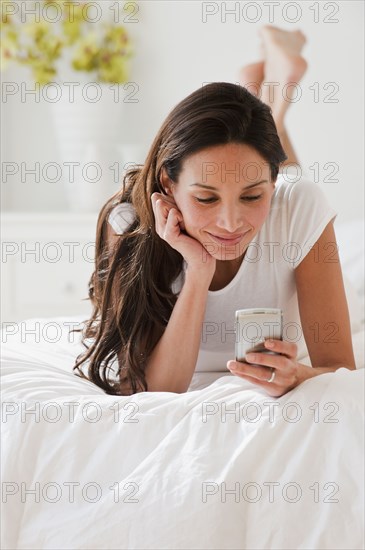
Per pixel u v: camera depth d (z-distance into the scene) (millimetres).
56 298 3137
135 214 1599
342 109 3152
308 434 1146
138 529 1095
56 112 3316
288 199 1549
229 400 1210
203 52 3355
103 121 3289
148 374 1576
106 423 1212
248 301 1597
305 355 1782
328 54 3145
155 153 1443
